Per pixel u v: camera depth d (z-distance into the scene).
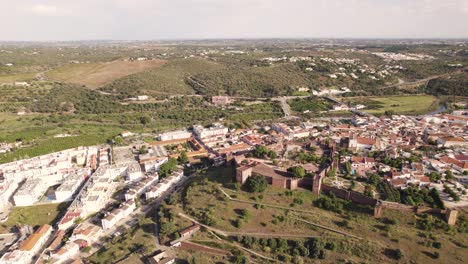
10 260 135.50
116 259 136.88
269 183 168.75
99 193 188.75
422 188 163.25
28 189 195.50
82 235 152.38
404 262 121.06
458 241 127.75
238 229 144.25
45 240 157.00
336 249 130.12
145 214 174.88
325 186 163.25
